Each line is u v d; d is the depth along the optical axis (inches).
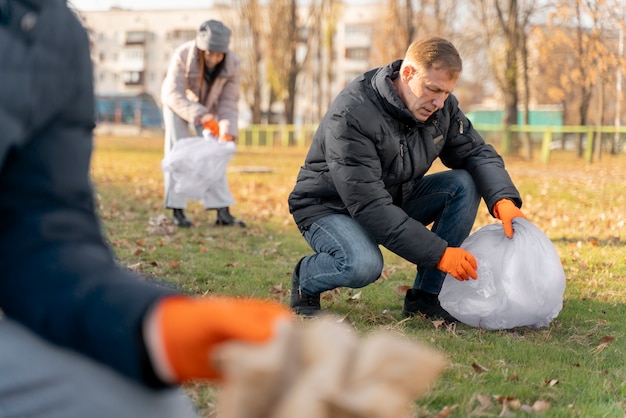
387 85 148.2
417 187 168.4
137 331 36.6
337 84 3344.0
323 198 162.1
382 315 171.3
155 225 309.6
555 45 1136.8
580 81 1055.0
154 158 977.5
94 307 38.4
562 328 164.9
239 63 293.7
